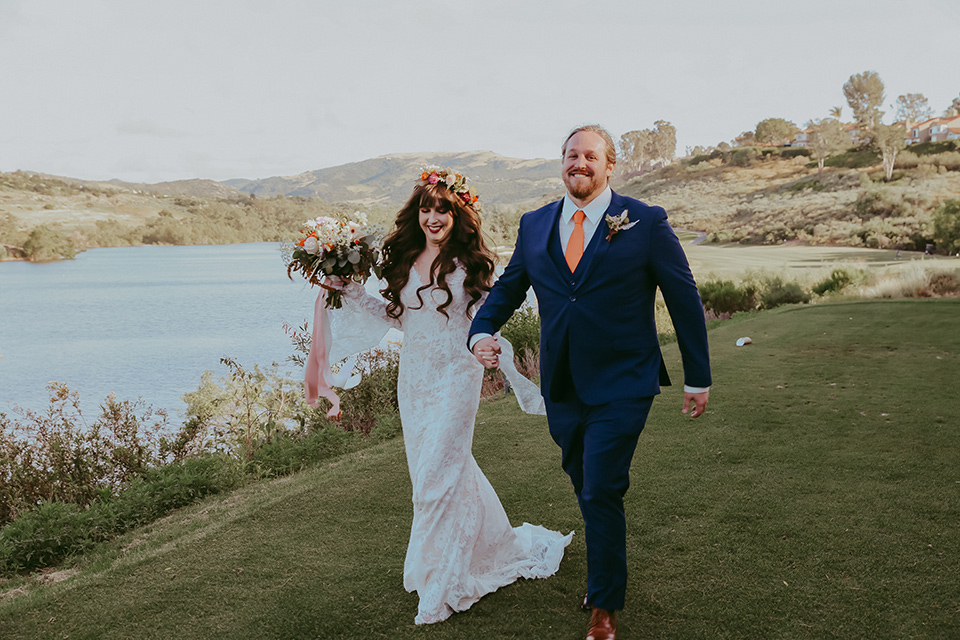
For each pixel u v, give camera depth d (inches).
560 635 109.4
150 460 263.3
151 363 1060.5
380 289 134.1
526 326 387.5
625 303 108.3
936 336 391.5
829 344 384.5
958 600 112.9
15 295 2514.8
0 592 155.3
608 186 113.3
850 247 1927.9
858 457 187.9
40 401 810.8
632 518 153.0
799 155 3612.2
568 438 114.7
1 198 7298.2
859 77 3125.0
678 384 295.4
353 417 305.0
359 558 141.2
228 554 146.0
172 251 6363.2
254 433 277.0
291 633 113.7
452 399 126.2
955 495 157.8
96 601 128.6
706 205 3186.5
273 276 3122.5
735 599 117.0
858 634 105.1
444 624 114.1
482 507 125.2
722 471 181.3
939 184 2149.4
